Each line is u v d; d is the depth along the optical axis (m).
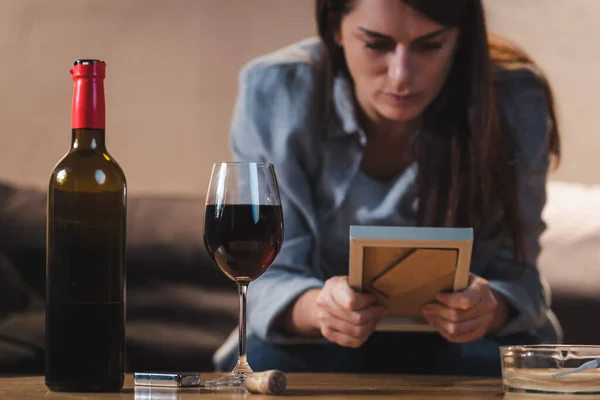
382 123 2.28
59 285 1.08
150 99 3.32
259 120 2.31
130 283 2.94
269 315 1.99
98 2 3.34
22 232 2.98
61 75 3.34
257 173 1.15
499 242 2.23
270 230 1.15
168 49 3.33
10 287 2.91
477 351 2.07
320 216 2.31
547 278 2.90
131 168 3.31
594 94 3.26
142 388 1.16
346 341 1.67
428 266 1.45
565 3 3.28
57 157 3.32
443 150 2.28
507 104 2.31
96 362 1.08
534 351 1.11
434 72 2.20
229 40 3.33
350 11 2.19
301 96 2.30
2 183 3.09
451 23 2.16
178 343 2.87
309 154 2.29
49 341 1.09
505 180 2.25
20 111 3.33
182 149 3.31
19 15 3.35
